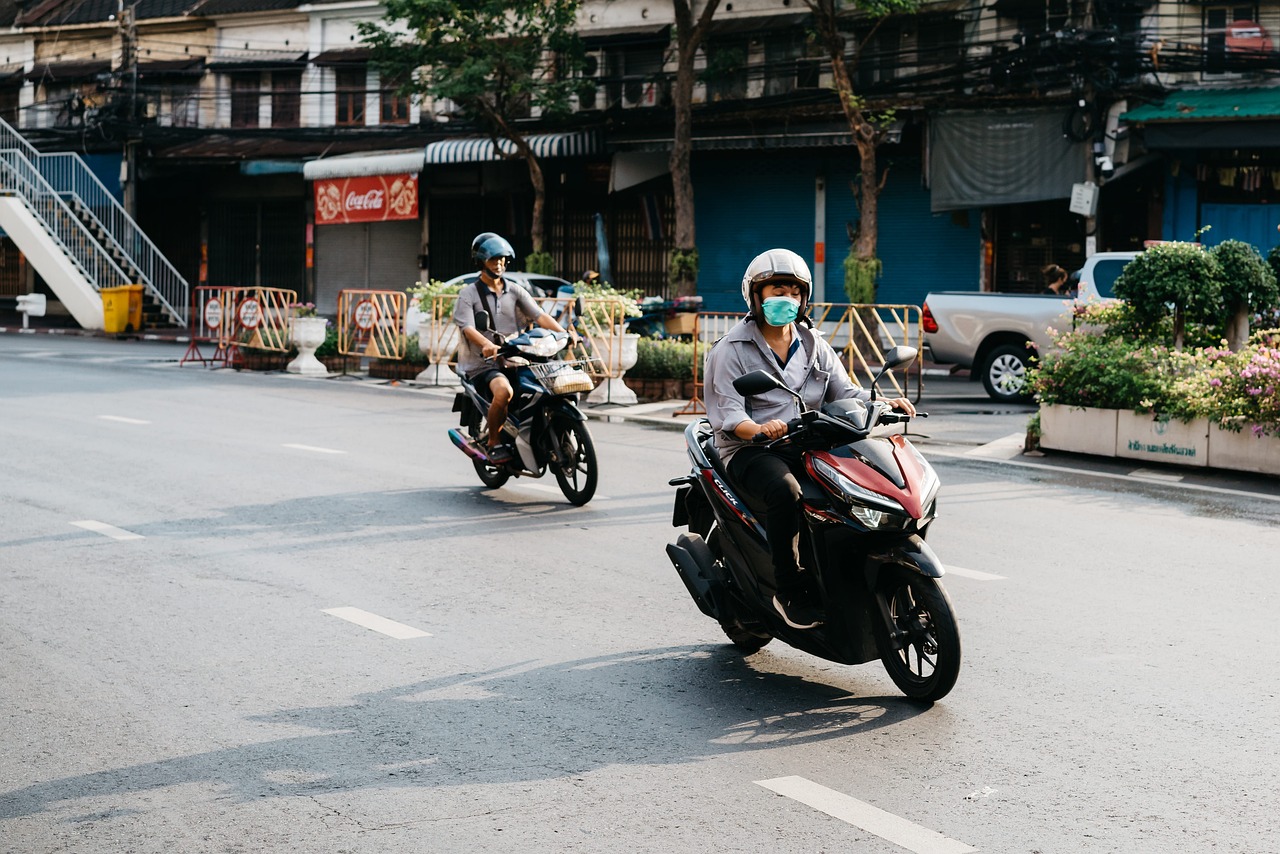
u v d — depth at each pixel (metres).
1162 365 12.48
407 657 6.12
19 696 5.54
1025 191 24.06
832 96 26.16
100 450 12.33
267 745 4.99
